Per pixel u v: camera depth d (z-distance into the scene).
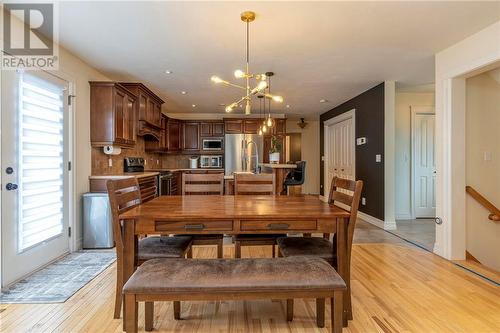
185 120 6.99
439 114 3.24
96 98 3.62
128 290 1.38
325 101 5.83
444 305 2.09
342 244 1.81
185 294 1.39
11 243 2.37
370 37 2.84
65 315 1.93
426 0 2.19
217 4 2.24
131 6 2.27
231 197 2.54
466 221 3.19
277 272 1.47
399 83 4.54
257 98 5.50
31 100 2.59
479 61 2.73
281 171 4.75
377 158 4.65
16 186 2.40
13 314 1.94
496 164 3.26
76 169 3.30
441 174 3.22
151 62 3.54
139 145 5.30
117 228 1.79
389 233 4.20
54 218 2.93
